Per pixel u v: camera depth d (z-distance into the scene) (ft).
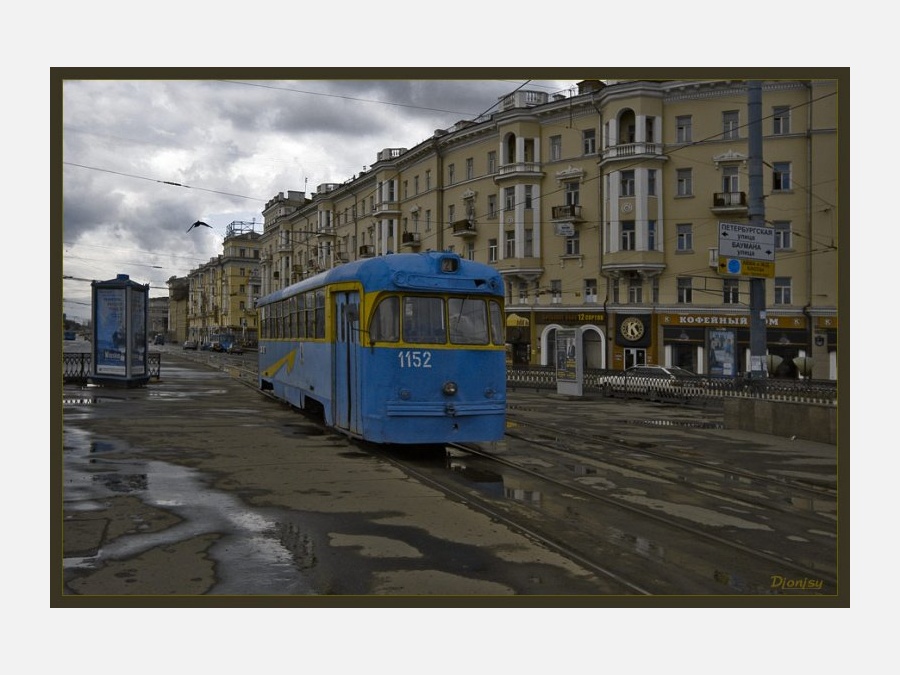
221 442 41.37
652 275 127.24
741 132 122.21
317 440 42.88
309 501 27.27
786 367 120.57
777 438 49.34
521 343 140.15
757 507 28.55
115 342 78.79
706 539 23.58
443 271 37.58
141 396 68.69
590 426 55.67
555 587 18.53
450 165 159.63
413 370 36.35
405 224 176.24
